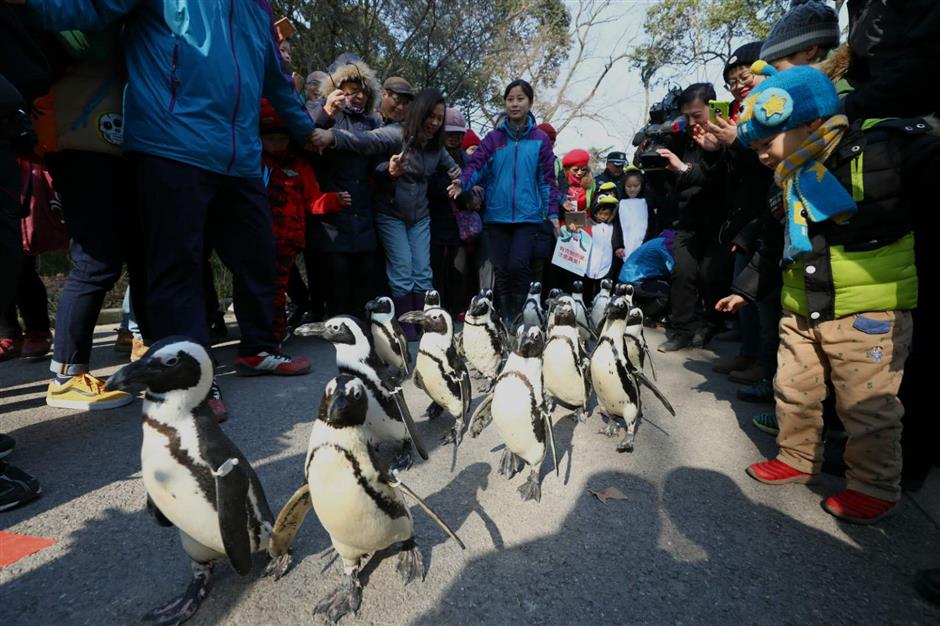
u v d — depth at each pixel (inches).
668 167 229.0
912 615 75.7
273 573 79.7
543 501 104.3
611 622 72.6
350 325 112.9
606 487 110.8
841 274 96.8
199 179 130.6
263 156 188.7
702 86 179.9
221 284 303.9
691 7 841.5
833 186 94.3
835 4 520.7
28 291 184.1
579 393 141.6
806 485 112.7
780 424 113.9
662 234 312.5
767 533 95.1
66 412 138.6
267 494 102.0
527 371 104.3
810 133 97.1
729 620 73.6
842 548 91.2
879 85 93.1
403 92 217.6
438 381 129.9
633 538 92.3
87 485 102.7
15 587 75.5
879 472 96.8
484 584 79.4
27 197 169.9
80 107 126.5
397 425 114.1
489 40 590.9
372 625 71.1
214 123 130.6
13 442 100.3
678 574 83.0
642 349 168.7
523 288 255.9
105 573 79.1
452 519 96.9
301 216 199.3
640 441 136.4
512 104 239.3
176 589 76.5
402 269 227.1
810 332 107.0
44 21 103.2
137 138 123.8
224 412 136.3
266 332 174.4
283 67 158.4
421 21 498.0
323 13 437.1
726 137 146.0
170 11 120.0
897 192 92.9
